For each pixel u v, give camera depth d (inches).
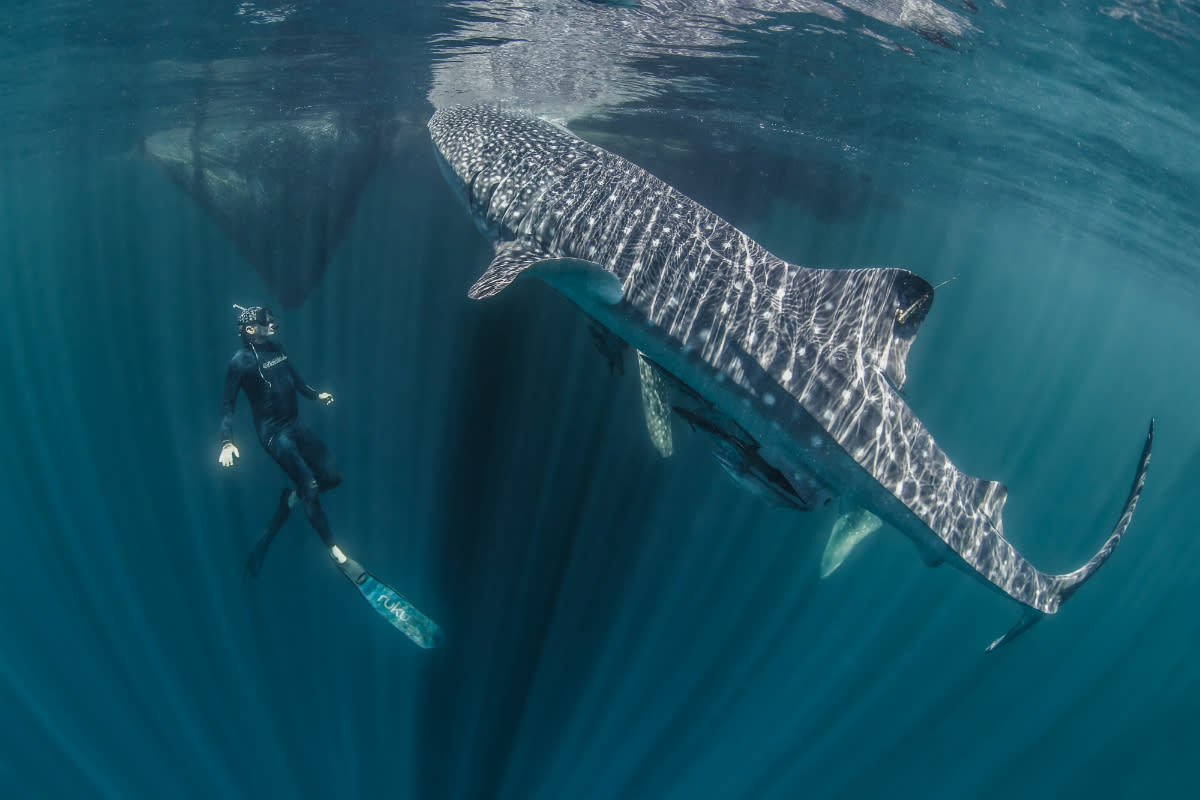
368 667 351.3
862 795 336.2
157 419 670.5
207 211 469.1
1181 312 1000.9
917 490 165.6
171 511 503.2
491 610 365.1
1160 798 409.4
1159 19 256.4
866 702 394.9
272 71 378.9
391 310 478.3
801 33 322.0
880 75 366.3
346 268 498.6
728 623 386.3
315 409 485.4
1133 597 776.9
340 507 413.1
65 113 478.0
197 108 435.2
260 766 306.8
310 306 559.5
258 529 467.2
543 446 412.2
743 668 371.6
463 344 450.0
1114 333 1569.9
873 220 759.1
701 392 176.6
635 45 341.7
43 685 346.0
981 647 492.1
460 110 270.5
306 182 454.3
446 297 467.5
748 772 322.3
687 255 172.2
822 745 352.5
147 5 298.2
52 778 297.7
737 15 304.2
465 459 422.0
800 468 174.6
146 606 408.2
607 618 372.2
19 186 788.0
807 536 446.3
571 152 205.3
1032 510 1037.2
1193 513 1087.6
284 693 341.4
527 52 353.1
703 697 351.3
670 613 380.2
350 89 409.4
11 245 1158.3
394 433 442.9
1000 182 555.8
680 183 513.3
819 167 574.6
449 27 321.4
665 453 176.4
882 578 522.0
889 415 167.5
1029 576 172.6
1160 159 395.2
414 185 473.1
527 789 297.4
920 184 611.8
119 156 628.1
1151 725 489.4
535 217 187.5
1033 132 417.4
